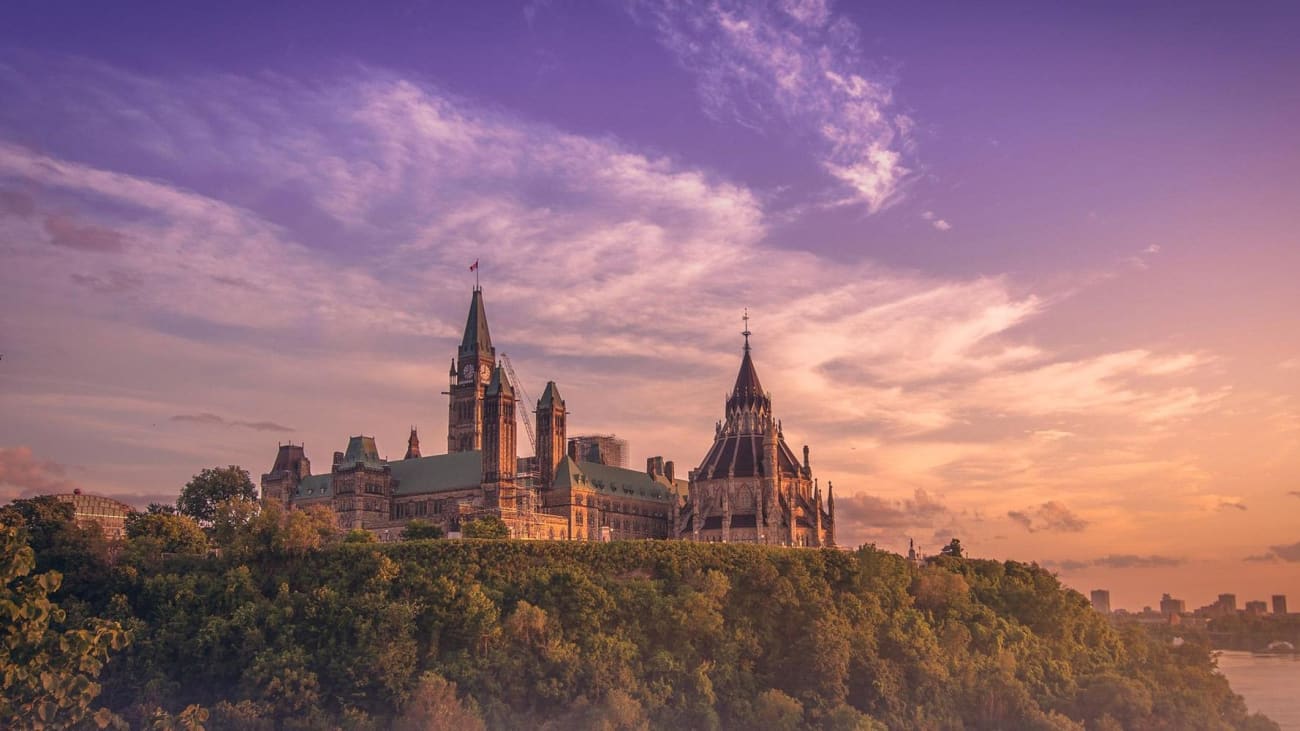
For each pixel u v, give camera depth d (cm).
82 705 6456
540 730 19150
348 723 18800
